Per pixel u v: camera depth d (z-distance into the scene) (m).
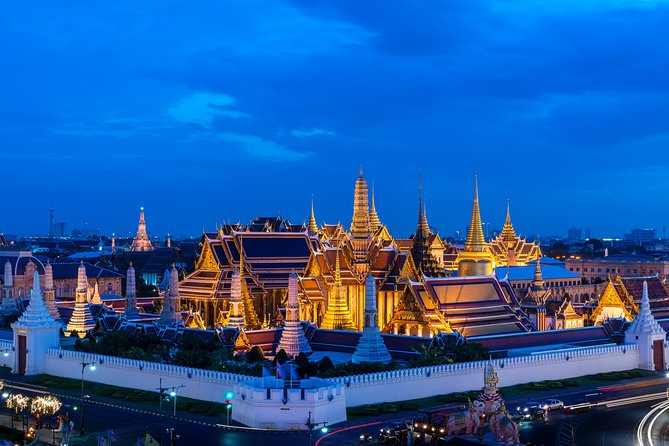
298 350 153.50
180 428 105.00
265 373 115.62
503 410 97.69
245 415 107.44
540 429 104.75
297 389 106.38
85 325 184.88
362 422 109.06
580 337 164.50
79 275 187.50
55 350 144.38
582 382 138.75
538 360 138.62
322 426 105.06
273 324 198.62
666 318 198.75
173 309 183.62
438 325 163.25
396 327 171.62
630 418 111.19
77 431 103.38
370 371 126.50
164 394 125.19
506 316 170.38
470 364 130.00
